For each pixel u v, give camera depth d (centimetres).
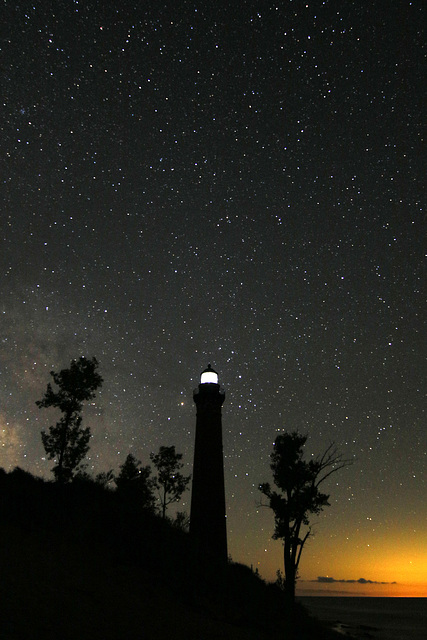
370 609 13988
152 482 3088
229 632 1421
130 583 1539
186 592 1659
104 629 1088
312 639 1808
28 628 952
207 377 3966
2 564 1293
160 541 2106
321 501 2692
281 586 2417
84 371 2594
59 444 2458
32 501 1927
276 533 2669
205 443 3662
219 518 3409
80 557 1600
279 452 2800
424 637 5800
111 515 2120
